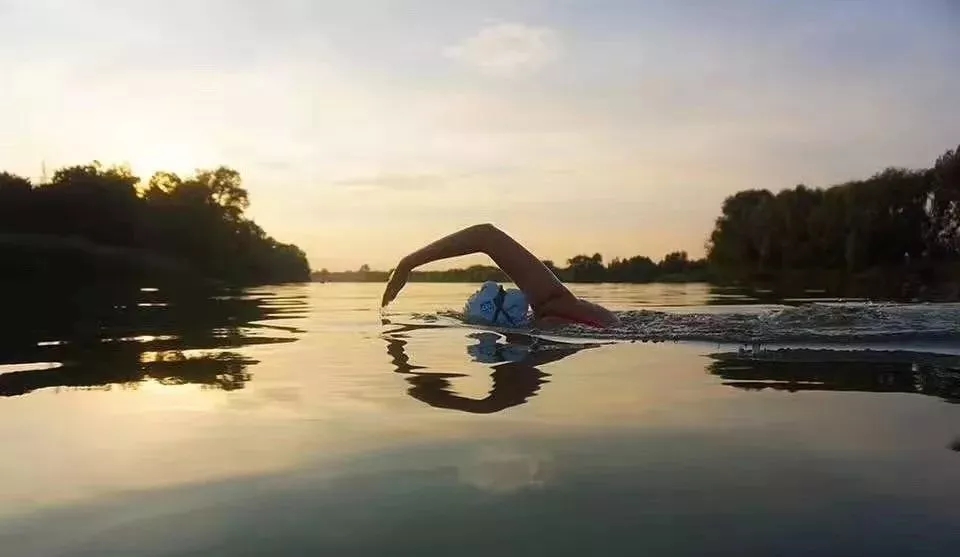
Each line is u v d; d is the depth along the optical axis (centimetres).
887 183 2455
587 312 568
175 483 163
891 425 213
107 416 233
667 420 222
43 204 2542
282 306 919
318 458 182
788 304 907
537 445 192
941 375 307
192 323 626
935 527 132
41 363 362
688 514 140
